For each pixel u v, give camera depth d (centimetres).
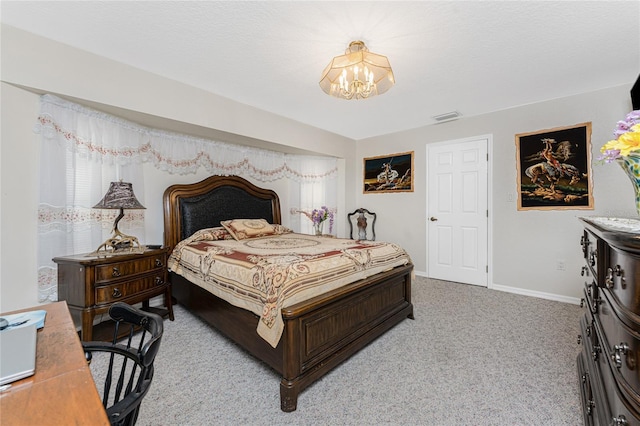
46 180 208
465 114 363
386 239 458
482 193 365
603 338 109
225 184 354
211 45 207
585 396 137
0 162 186
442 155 399
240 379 172
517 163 336
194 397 156
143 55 220
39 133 204
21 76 188
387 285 235
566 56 221
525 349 205
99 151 242
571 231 304
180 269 270
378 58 197
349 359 194
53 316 96
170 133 308
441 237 402
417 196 424
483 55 219
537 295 325
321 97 305
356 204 498
